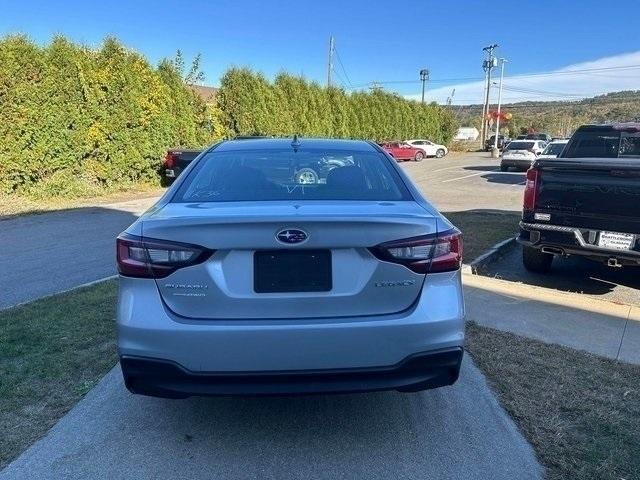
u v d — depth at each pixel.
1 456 2.85
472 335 4.54
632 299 6.05
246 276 2.62
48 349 4.21
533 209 6.00
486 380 3.73
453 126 60.53
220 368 2.58
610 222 5.53
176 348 2.58
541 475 2.71
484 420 3.22
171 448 2.94
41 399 3.45
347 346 2.61
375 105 44.38
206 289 2.61
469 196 16.23
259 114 22.67
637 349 4.32
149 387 2.69
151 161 17.12
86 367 3.90
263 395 2.64
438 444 2.98
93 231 9.86
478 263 7.12
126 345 2.65
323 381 2.65
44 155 13.67
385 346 2.63
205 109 20.83
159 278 2.64
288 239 2.58
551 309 5.24
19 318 4.91
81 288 5.93
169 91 18.27
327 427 3.16
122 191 16.06
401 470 2.76
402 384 2.70
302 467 2.79
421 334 2.66
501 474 2.72
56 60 13.77
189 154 15.85
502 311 5.16
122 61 15.74
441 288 2.75
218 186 3.35
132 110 16.05
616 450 2.92
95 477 2.70
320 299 2.63
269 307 2.62
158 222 2.68
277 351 2.58
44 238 9.20
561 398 3.49
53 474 2.71
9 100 12.88
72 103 14.23
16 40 12.94
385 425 3.17
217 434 3.08
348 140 4.21
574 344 4.40
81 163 14.96
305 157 3.70
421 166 33.25
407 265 2.69
